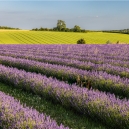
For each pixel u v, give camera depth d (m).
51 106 6.59
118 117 4.91
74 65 13.17
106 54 21.77
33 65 12.47
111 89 8.11
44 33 87.81
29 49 30.02
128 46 37.59
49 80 8.04
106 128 5.01
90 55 20.02
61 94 6.57
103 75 9.36
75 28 127.38
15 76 9.27
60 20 135.25
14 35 77.88
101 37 86.19
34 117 4.33
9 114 4.57
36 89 7.70
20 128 4.06
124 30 126.56
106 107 5.30
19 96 7.68
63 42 68.38
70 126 5.15
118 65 13.52
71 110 6.16
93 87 8.48
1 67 11.46
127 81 8.36
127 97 7.56
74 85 7.30
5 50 28.11
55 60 15.04
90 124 5.28
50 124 4.01
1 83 9.88
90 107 5.57
